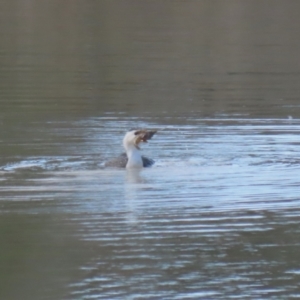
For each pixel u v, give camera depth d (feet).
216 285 77.82
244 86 203.62
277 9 343.26
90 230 92.17
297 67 233.55
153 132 120.88
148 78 215.31
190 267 81.82
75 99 184.44
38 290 76.07
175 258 84.23
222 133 146.10
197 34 289.94
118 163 120.98
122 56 249.75
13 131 147.23
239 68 231.91
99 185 109.81
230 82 210.18
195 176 115.55
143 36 285.02
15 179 113.39
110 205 101.19
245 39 280.72
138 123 156.25
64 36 285.43
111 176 115.55
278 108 172.76
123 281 78.28
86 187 109.09
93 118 161.17
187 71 226.99
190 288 76.95
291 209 99.96
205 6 348.38
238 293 76.28
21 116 163.53
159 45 269.23
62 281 77.61
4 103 178.50
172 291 76.38
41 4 352.08
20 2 356.18
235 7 346.74
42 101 181.88
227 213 98.37
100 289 76.48
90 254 85.30
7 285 77.36
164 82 209.67
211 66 234.99
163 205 101.14
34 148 133.69
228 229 92.94
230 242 89.04
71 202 102.17
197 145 137.08
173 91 196.34
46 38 281.74
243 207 100.53
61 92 193.98
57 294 75.00
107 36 285.84
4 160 124.98
